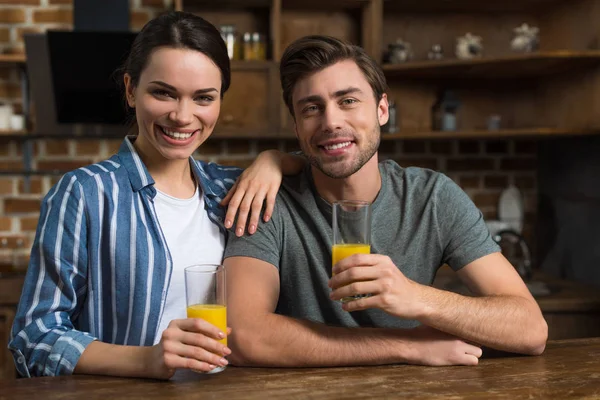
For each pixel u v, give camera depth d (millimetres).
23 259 3424
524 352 1367
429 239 1586
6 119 3287
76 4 3186
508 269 1548
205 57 1396
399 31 3541
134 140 1599
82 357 1255
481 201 3674
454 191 1618
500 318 1339
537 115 3568
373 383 1178
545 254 3572
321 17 3510
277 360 1305
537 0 3352
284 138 3520
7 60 3229
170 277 1487
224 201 1575
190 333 1164
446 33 3557
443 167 3646
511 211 3617
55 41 3000
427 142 3631
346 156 1467
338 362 1295
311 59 1443
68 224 1387
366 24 3379
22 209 3459
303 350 1294
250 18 3457
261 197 1527
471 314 1319
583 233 3162
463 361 1296
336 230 1326
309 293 1560
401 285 1279
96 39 3010
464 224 1578
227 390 1138
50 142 3465
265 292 1438
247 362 1324
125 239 1444
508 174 3676
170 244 1505
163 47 1373
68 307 1375
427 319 1297
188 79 1377
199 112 1423
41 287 1362
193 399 1087
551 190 3498
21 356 1315
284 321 1344
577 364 1300
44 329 1315
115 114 3213
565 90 3270
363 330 1343
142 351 1222
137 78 1422
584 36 3100
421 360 1295
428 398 1091
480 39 3406
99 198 1427
